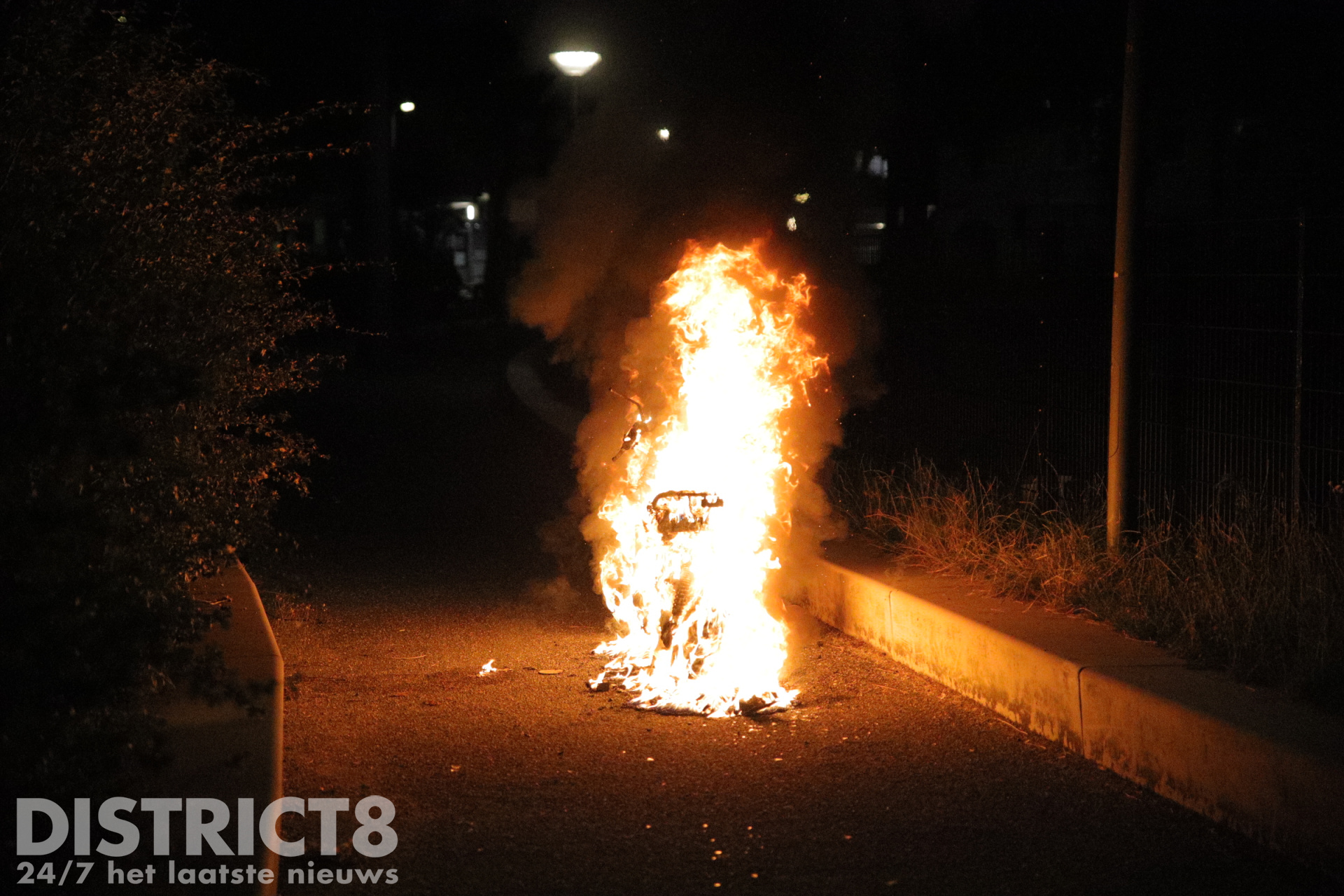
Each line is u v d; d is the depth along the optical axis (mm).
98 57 5848
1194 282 8469
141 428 5168
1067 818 5203
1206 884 4590
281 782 5160
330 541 11195
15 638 3932
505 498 13352
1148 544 7934
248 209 7527
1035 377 10039
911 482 10336
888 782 5617
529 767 5789
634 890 4555
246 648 6211
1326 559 6828
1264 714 5207
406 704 6715
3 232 4664
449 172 45844
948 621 7059
